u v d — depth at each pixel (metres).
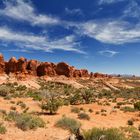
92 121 21.22
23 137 12.45
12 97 40.03
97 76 149.00
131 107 34.75
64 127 15.82
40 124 15.81
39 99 38.44
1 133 12.55
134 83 150.00
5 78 83.25
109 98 56.50
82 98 41.31
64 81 99.56
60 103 25.53
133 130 17.14
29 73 109.19
